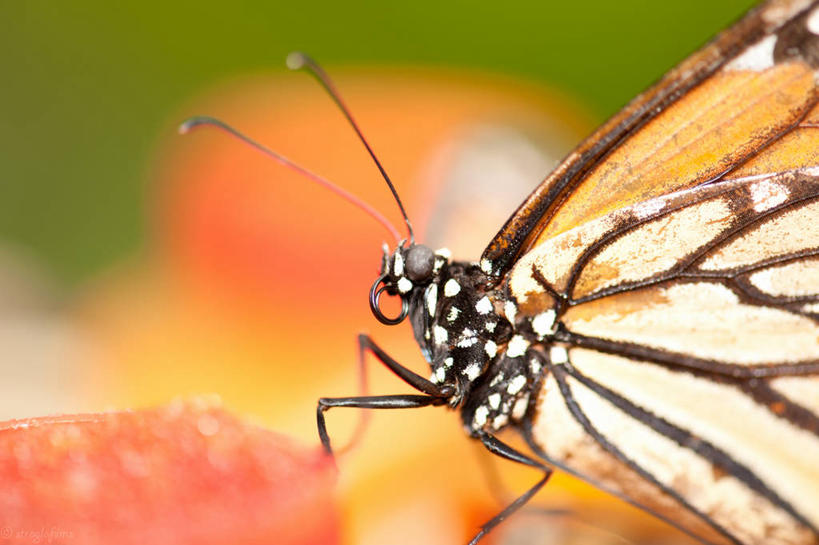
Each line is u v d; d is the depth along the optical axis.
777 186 0.18
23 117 0.21
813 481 0.18
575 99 0.21
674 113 0.18
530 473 0.19
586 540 0.18
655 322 0.18
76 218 0.21
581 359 0.18
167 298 0.20
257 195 0.20
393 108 0.21
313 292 0.19
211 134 0.20
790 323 0.18
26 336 0.20
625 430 0.18
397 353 0.19
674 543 0.18
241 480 0.16
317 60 0.21
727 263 0.18
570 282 0.18
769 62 0.18
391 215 0.20
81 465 0.15
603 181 0.18
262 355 0.19
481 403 0.18
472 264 0.18
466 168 0.20
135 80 0.21
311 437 0.19
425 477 0.18
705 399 0.18
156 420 0.16
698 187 0.18
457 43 0.21
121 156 0.21
